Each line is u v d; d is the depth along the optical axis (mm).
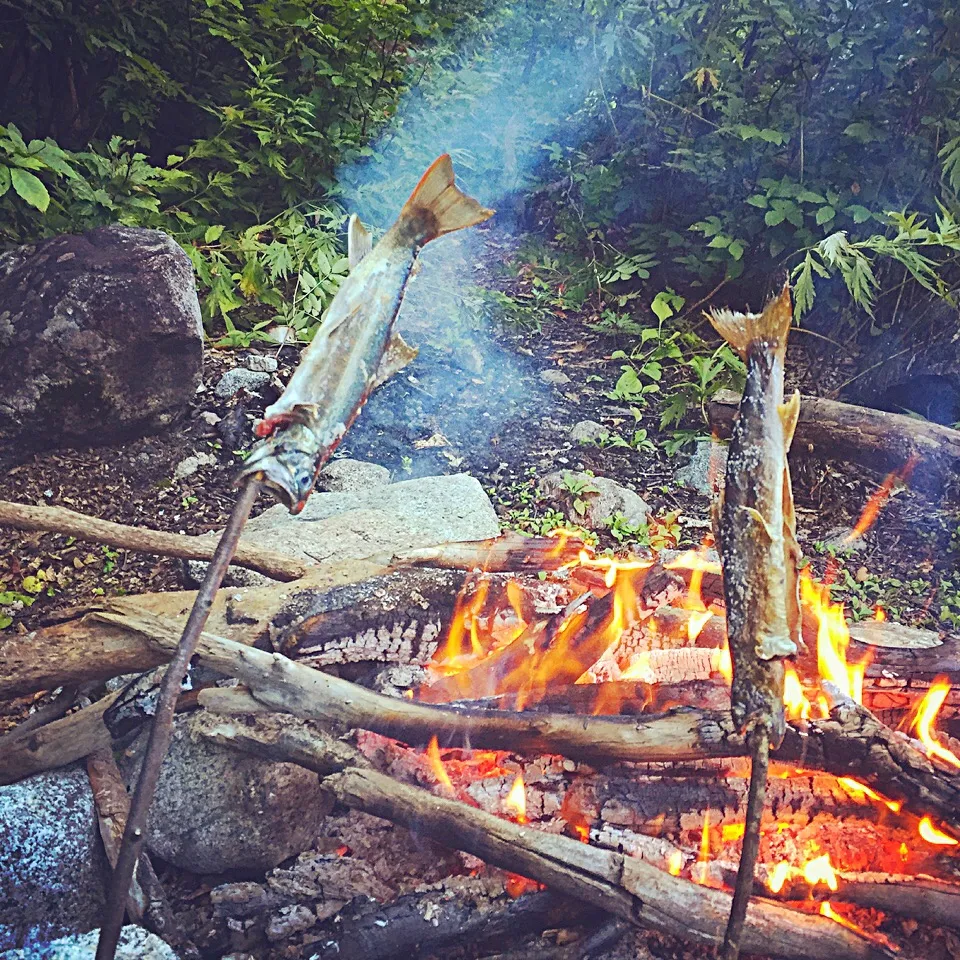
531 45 2625
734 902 628
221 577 635
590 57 2428
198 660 808
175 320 1463
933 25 1822
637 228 2176
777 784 808
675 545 1364
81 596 1230
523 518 1401
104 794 840
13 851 799
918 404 1735
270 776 816
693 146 2031
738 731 669
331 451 672
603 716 783
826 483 1500
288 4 2232
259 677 798
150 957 731
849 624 1122
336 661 879
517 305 2025
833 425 1444
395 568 997
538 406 1729
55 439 1455
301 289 1964
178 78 2240
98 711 868
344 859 801
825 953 708
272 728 812
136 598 945
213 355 1741
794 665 805
